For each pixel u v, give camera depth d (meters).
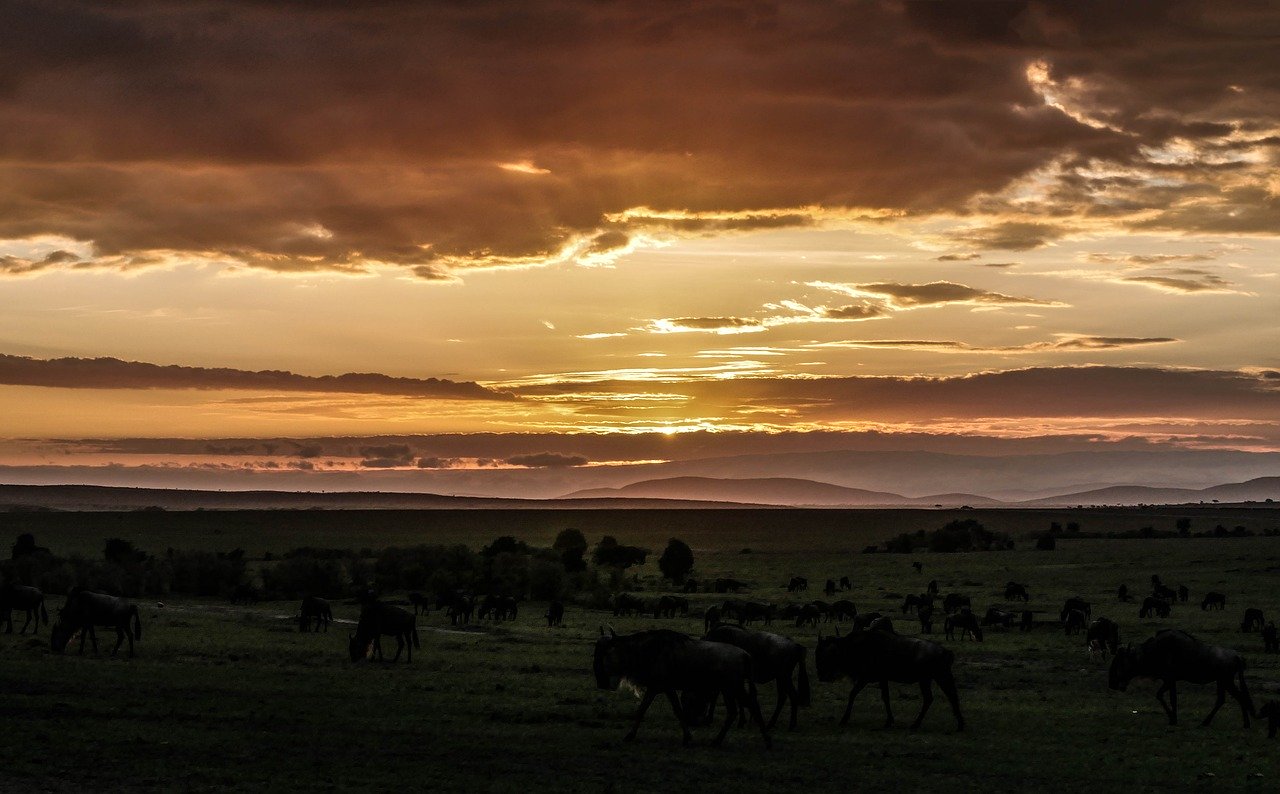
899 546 168.00
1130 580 103.75
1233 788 22.12
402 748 23.55
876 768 23.09
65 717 25.61
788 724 28.61
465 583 92.94
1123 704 33.88
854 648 28.53
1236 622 65.25
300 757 22.38
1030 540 183.62
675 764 22.78
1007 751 25.41
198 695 29.47
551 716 28.09
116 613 38.62
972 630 57.41
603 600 80.94
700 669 24.75
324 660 40.00
